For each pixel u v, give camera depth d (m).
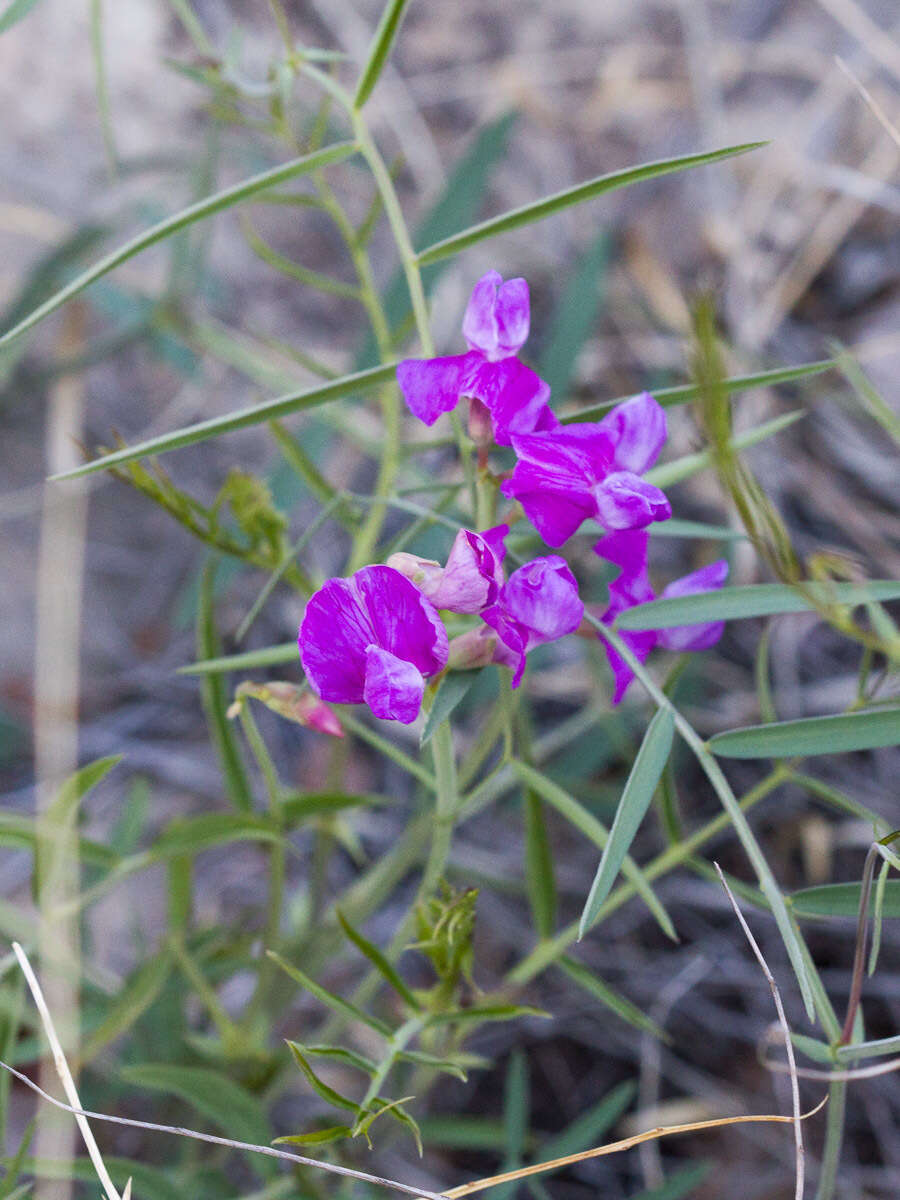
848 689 0.59
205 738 0.63
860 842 0.56
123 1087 0.47
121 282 0.61
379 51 0.39
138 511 0.66
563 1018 0.56
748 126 0.74
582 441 0.37
